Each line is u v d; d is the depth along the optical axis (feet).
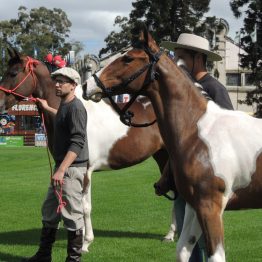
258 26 150.20
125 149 21.97
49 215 17.94
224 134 13.33
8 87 22.16
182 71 13.98
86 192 21.38
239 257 20.27
